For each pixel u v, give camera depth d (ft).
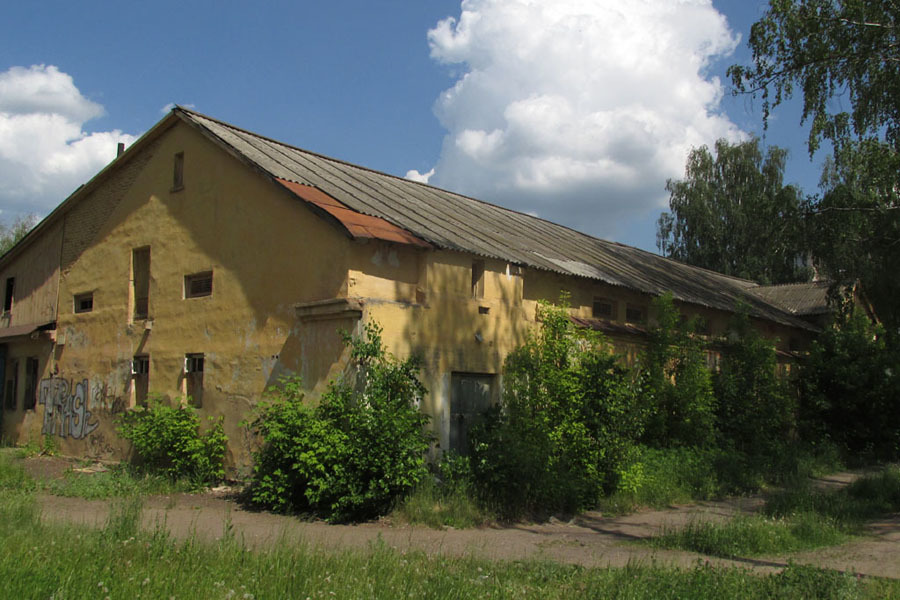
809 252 62.69
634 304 57.93
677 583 20.27
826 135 56.70
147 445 43.37
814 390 69.46
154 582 17.17
